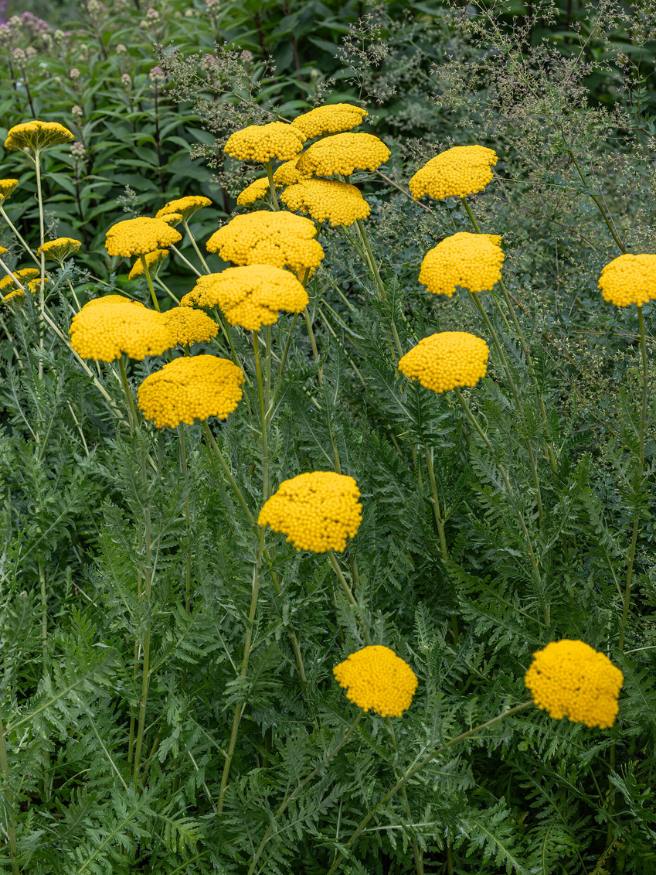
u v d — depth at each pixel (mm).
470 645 2672
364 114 2975
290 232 2406
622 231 3994
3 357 4047
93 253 4902
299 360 3242
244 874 2543
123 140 5105
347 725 2227
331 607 2793
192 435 3291
